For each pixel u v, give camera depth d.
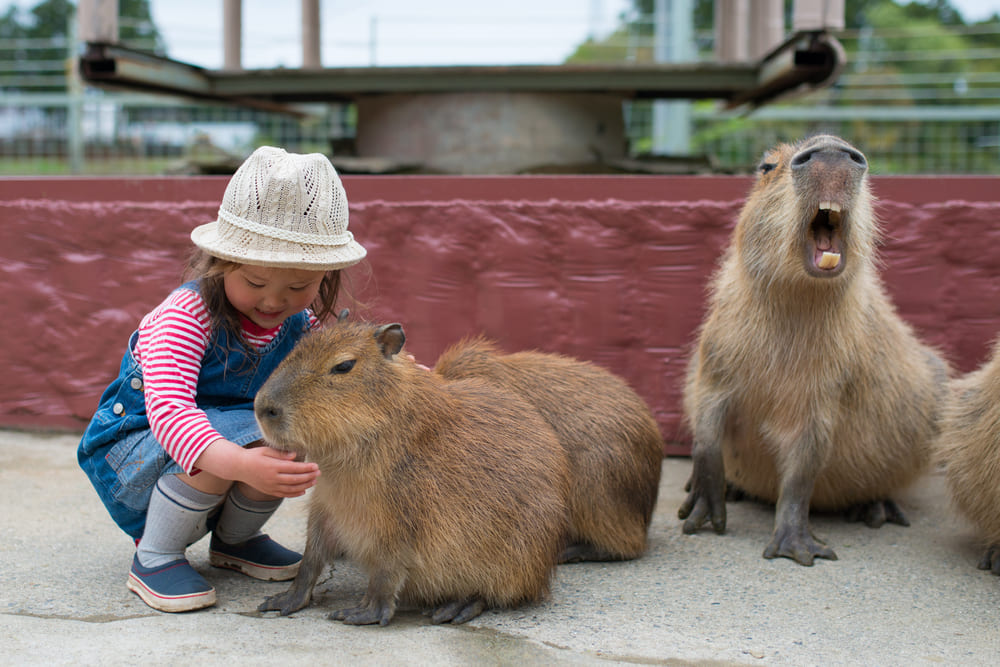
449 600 1.71
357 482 1.61
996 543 2.00
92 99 5.61
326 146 6.39
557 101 3.81
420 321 2.77
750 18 4.36
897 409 2.20
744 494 2.45
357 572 1.89
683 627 1.65
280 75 3.89
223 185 2.79
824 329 2.04
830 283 1.98
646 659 1.53
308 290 1.68
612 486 1.92
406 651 1.53
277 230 1.59
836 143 1.91
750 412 2.17
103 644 1.51
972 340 2.68
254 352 1.76
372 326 1.68
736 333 2.12
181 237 2.79
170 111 6.44
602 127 3.96
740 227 2.12
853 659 1.55
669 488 2.51
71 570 1.83
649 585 1.85
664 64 3.72
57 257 2.84
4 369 2.88
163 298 2.81
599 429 1.93
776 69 3.49
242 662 1.47
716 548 2.07
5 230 2.84
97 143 5.82
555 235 2.72
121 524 1.77
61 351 2.86
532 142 3.80
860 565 1.98
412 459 1.63
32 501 2.23
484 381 1.89
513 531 1.67
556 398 1.96
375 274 2.77
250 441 1.66
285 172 1.59
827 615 1.72
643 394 2.75
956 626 1.68
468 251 2.74
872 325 2.13
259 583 1.83
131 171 5.84
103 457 1.73
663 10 7.03
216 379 1.75
